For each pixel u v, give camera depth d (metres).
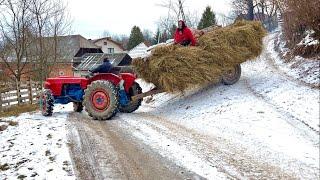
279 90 10.27
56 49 23.30
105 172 5.99
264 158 6.32
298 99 9.05
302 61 14.44
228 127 8.21
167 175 5.82
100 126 9.16
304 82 10.97
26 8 21.19
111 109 9.91
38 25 21.66
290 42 19.00
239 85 11.61
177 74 10.19
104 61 10.84
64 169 6.12
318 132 7.03
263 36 11.91
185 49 10.36
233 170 5.90
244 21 12.03
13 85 17.86
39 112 11.98
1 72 23.53
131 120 9.80
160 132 8.31
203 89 11.70
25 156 6.86
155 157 6.64
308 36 15.88
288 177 5.53
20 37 21.45
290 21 13.38
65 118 10.38
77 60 49.12
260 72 13.98
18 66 21.86
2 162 6.62
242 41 11.23
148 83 10.91
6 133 8.66
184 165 6.21
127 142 7.60
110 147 7.29
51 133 8.36
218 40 10.82
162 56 10.30
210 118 9.12
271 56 20.08
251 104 9.31
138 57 10.66
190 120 9.40
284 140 6.95
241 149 6.85
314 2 10.63
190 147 7.12
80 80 10.82
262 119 8.16
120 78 10.43
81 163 6.41
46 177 5.80
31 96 17.61
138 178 5.73
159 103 12.12
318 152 6.30
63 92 11.09
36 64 22.66
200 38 11.03
